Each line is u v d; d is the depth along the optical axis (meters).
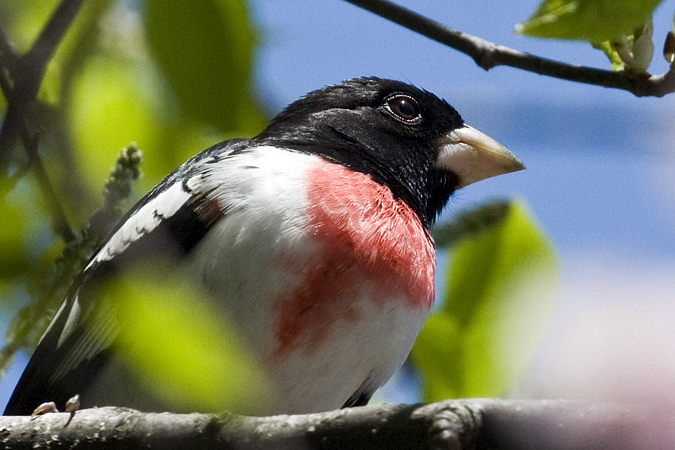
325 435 5.80
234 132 8.41
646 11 6.43
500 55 9.16
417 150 10.38
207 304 8.05
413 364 9.84
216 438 6.14
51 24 8.32
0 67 8.37
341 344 8.20
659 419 4.76
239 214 8.27
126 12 10.02
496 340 8.38
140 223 8.59
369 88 10.57
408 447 5.51
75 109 9.82
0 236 8.01
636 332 4.73
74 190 9.52
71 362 8.40
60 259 8.41
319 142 10.01
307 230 8.20
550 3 6.61
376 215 8.65
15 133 8.28
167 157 9.93
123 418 6.63
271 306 8.04
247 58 8.25
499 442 5.27
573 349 4.96
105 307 8.30
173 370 4.68
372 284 8.26
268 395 8.17
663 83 8.48
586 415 4.99
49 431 6.78
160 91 9.55
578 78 8.81
